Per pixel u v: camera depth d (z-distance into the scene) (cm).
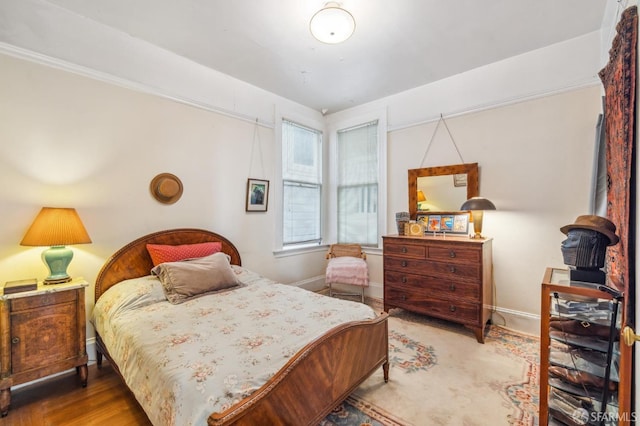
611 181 174
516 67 286
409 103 362
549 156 272
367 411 175
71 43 225
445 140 335
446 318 285
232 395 115
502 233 298
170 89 281
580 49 254
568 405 148
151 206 271
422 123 351
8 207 202
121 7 217
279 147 383
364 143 412
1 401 173
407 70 313
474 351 248
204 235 304
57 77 220
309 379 141
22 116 206
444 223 329
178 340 155
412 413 173
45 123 215
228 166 331
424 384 202
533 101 279
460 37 254
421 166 354
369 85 350
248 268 351
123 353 167
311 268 428
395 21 231
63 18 221
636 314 119
